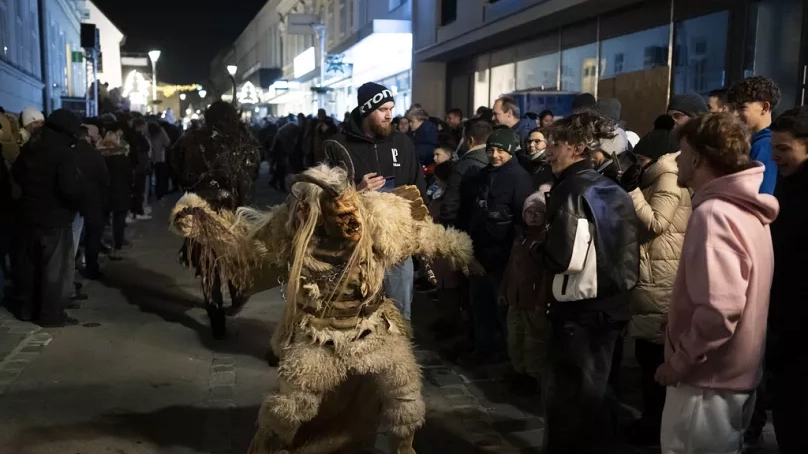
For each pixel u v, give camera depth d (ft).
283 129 57.06
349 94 89.04
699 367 8.72
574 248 10.57
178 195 56.80
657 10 31.63
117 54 122.93
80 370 17.35
